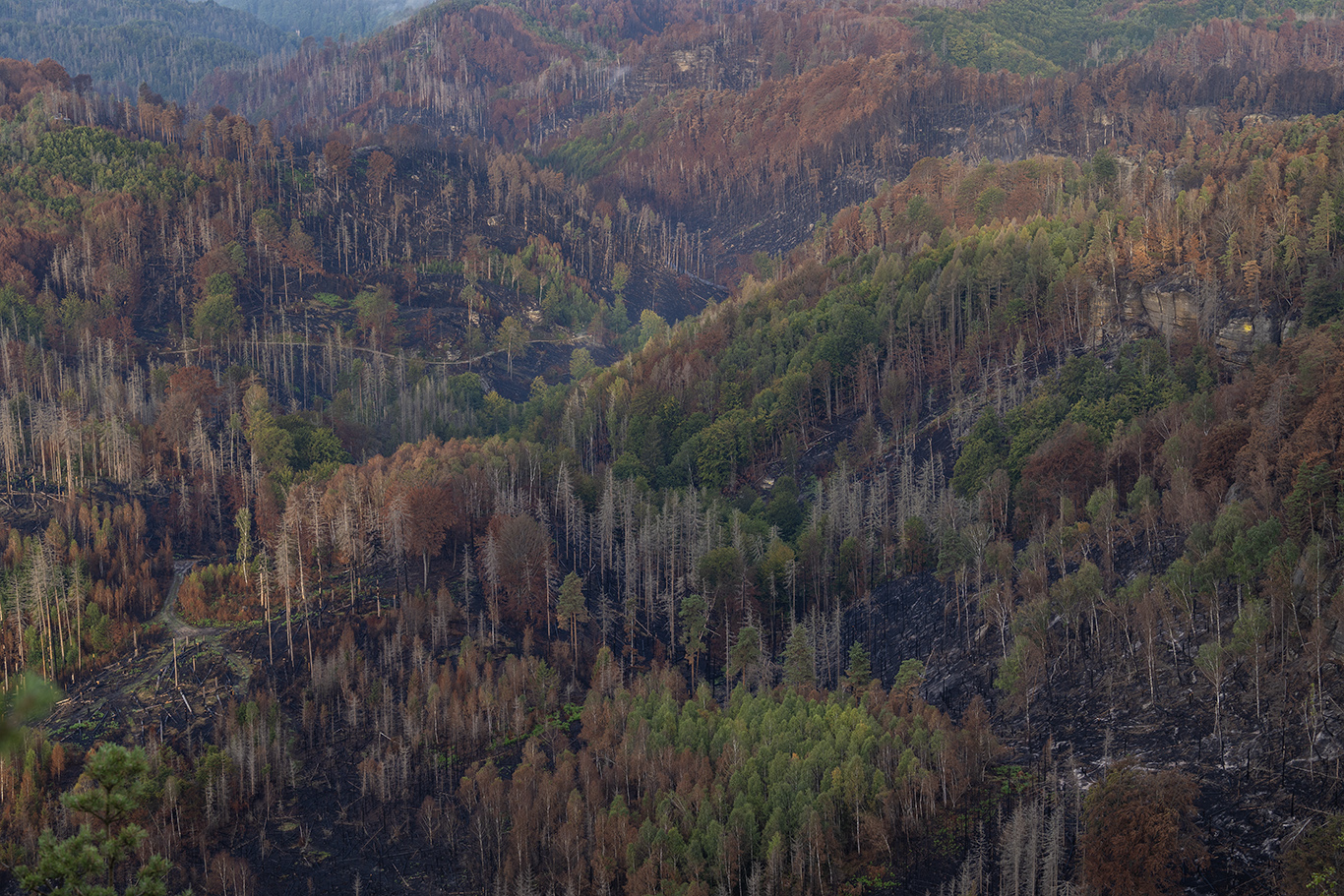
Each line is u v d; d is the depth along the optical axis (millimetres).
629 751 155125
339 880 148125
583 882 137500
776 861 131750
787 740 148750
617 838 139625
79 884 58156
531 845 144875
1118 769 128125
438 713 173125
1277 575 139125
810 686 168500
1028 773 143125
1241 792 128250
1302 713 132250
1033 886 121875
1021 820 121750
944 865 132625
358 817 159125
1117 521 175125
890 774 141500
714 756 151875
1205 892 117875
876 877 132000
